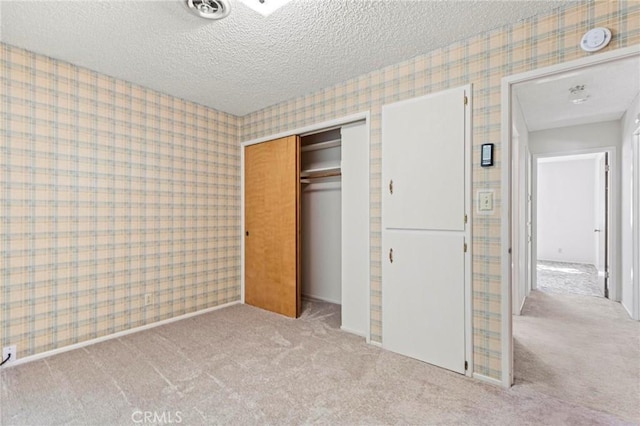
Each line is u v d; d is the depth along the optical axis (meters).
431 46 2.27
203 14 1.89
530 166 4.56
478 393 1.96
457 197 2.22
